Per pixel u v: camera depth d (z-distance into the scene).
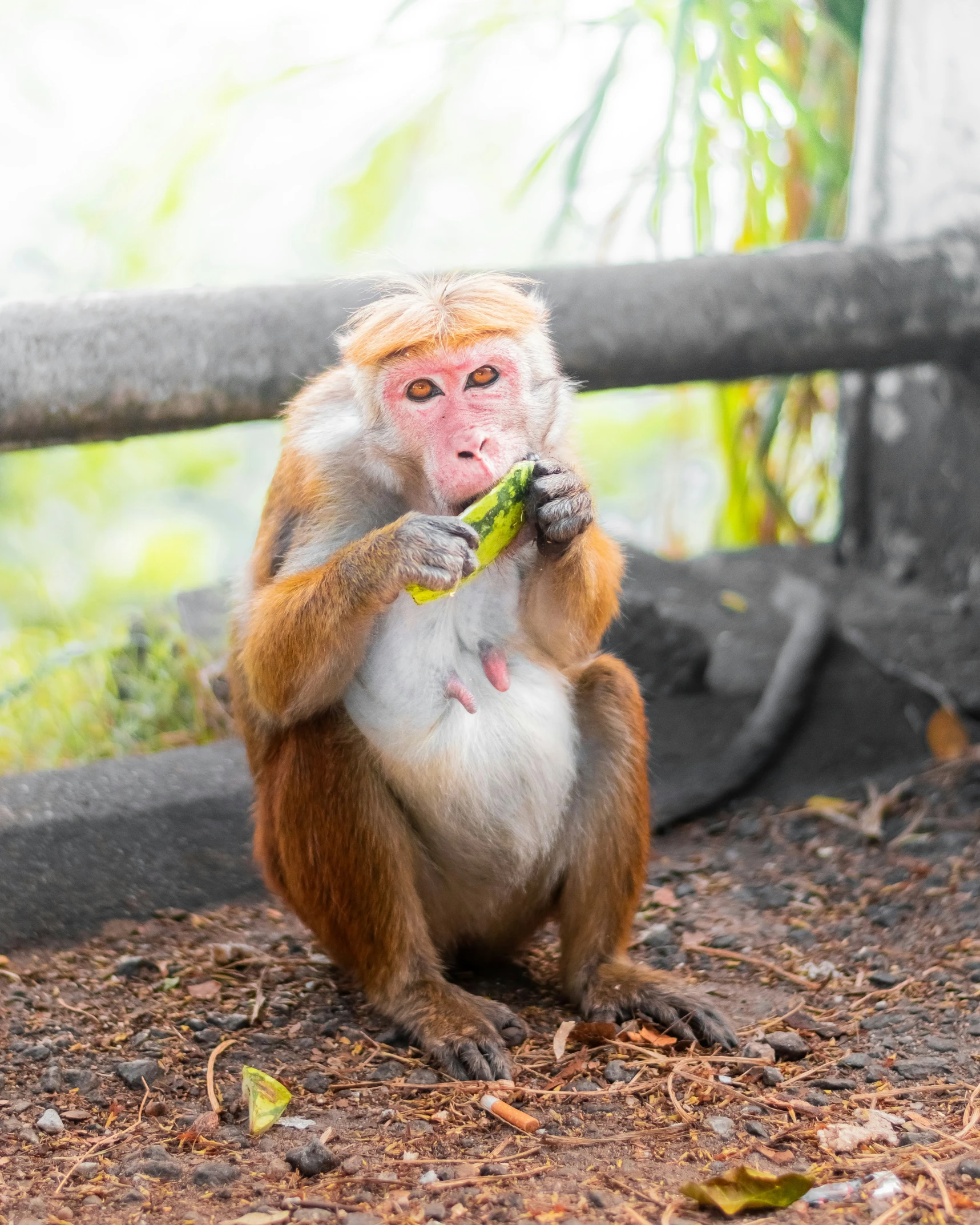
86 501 15.91
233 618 5.52
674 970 5.68
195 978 5.62
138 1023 5.18
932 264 8.28
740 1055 4.82
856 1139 4.17
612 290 7.69
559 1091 4.55
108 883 6.27
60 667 8.12
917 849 6.96
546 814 5.20
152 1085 4.64
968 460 9.30
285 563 5.13
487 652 5.06
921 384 9.64
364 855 4.98
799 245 8.35
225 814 6.59
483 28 10.81
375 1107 4.48
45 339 6.62
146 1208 3.85
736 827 7.40
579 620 5.12
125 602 14.08
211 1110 4.47
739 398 11.45
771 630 9.22
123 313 6.80
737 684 8.48
